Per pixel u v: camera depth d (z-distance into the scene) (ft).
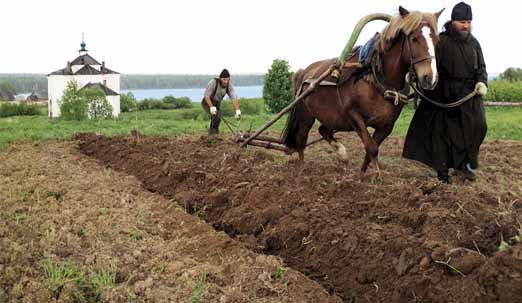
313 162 29.96
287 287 15.69
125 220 21.70
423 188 21.85
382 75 24.44
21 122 70.54
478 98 25.98
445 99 26.12
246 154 32.96
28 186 26.91
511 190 26.55
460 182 27.61
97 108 101.24
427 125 26.89
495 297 13.43
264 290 15.33
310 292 15.52
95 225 21.01
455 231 16.93
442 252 15.44
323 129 31.07
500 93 90.48
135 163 33.58
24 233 19.35
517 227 16.25
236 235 22.18
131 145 39.42
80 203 24.22
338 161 34.63
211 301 14.53
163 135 51.16
